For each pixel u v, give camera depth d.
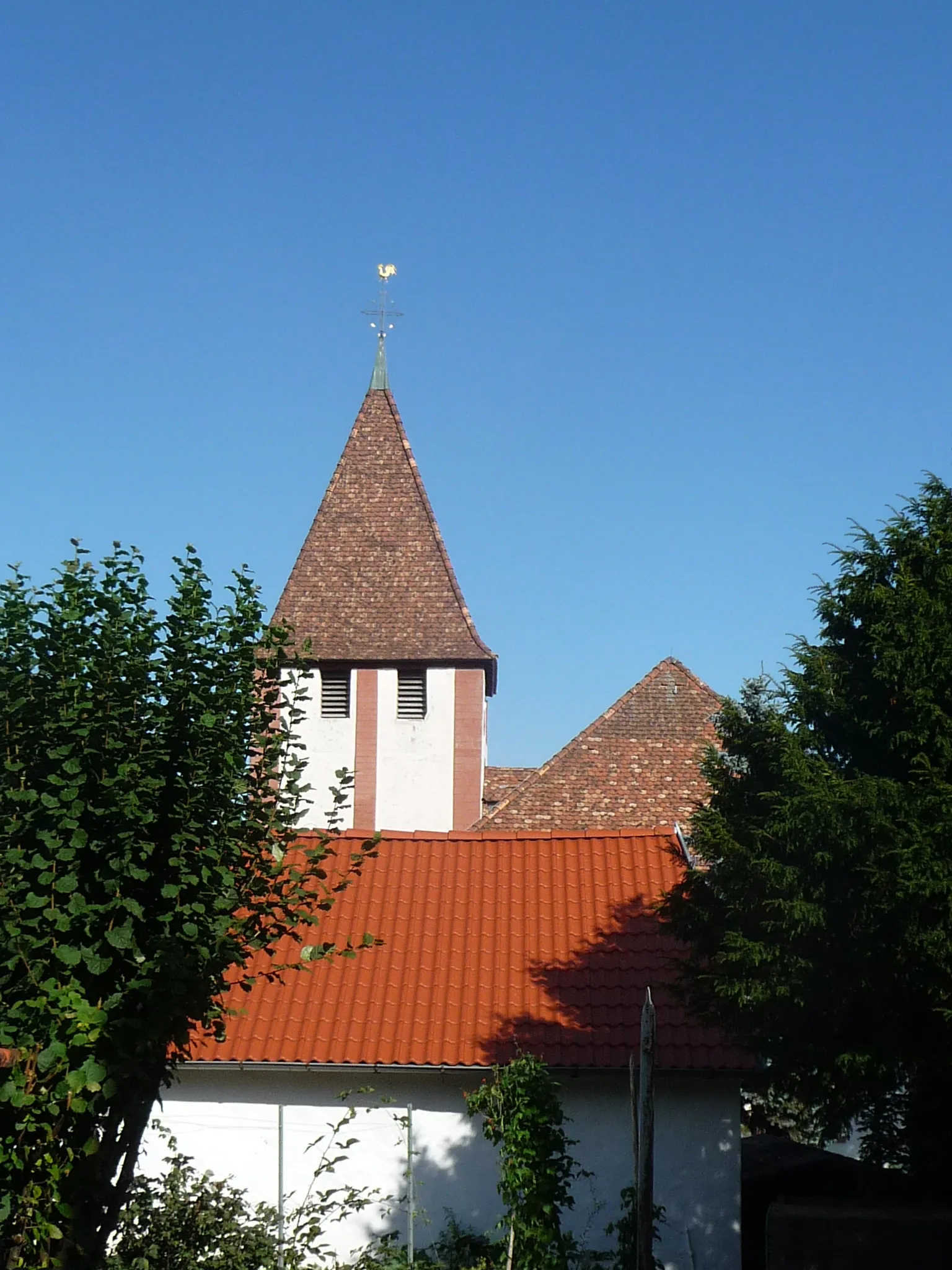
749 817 12.80
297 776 8.99
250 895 8.66
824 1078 12.70
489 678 39.31
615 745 33.81
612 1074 15.96
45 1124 7.51
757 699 13.50
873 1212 13.08
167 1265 10.21
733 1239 15.75
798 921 11.52
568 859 19.92
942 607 12.01
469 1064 16.09
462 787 35.94
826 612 12.95
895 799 11.24
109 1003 7.71
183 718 8.39
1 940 7.61
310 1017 16.94
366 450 38.81
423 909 18.94
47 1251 7.66
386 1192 16.06
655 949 17.86
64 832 7.83
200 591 8.73
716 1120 16.03
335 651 36.44
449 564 37.50
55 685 8.09
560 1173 13.39
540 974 17.58
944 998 10.79
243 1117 16.44
